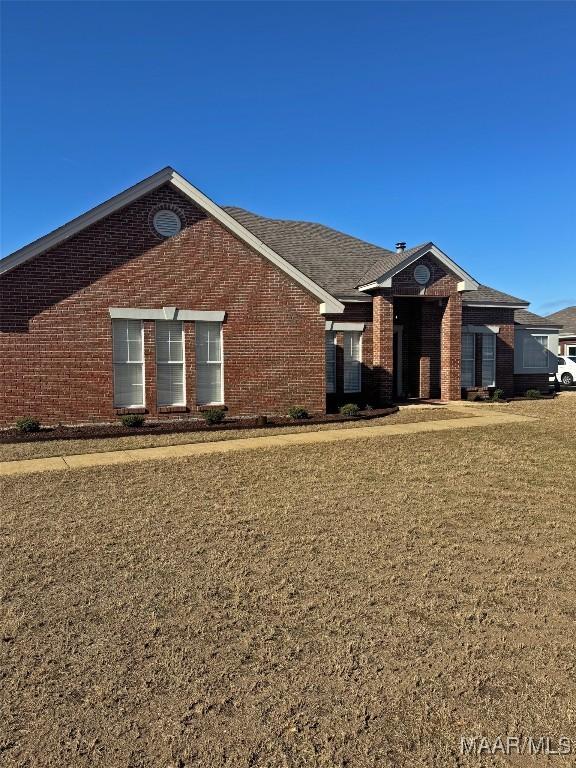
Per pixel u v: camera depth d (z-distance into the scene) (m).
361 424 15.94
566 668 3.97
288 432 14.55
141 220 15.14
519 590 5.21
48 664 4.05
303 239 24.86
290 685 3.79
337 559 5.95
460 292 22.12
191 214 15.70
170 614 4.78
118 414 15.08
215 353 16.25
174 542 6.50
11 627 4.57
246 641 4.34
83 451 11.97
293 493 8.62
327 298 17.19
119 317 14.97
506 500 8.20
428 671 3.95
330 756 3.16
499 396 23.33
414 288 21.28
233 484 9.20
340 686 3.78
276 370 16.84
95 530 6.93
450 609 4.84
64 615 4.78
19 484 9.23
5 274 13.90
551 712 3.50
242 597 5.09
